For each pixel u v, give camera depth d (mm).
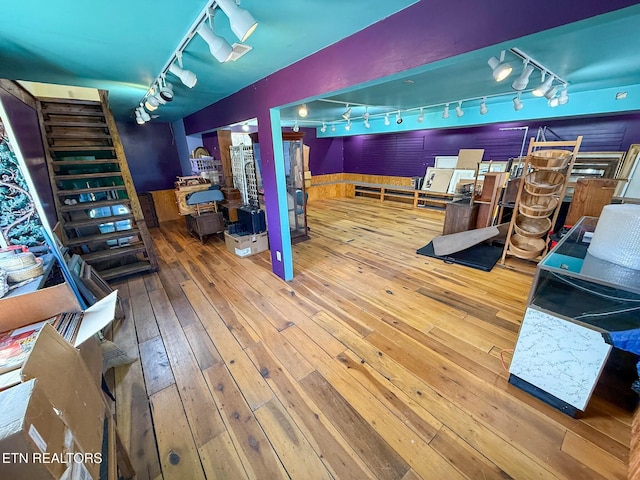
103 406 1125
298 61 2217
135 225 3580
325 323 2443
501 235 4062
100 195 3516
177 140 6074
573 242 1914
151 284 3262
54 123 3041
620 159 4012
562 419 1524
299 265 3711
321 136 8344
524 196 3197
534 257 3271
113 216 3342
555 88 3084
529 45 2082
